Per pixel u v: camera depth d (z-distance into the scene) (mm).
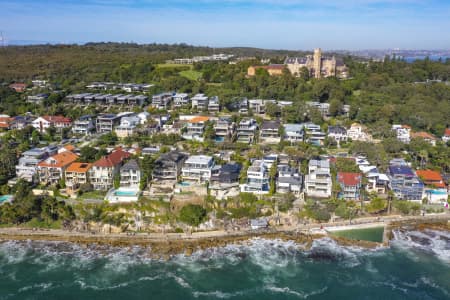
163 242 118500
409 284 100438
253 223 126438
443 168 159750
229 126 186250
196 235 122438
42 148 162875
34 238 120250
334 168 148875
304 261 110500
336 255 113312
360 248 116875
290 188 137750
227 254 113750
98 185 140875
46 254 112438
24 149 165125
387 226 127875
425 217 133625
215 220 128000
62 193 136375
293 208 131000
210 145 171875
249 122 188375
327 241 120188
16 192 132750
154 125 191250
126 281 100688
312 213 129750
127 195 132750
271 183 138000
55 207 127688
